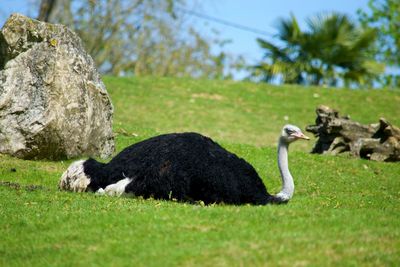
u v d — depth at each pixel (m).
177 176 21.05
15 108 29.72
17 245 17.53
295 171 32.75
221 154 21.80
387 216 19.88
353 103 62.09
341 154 38.66
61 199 21.59
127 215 19.08
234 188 21.22
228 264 15.10
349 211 20.52
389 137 38.44
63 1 66.94
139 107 55.22
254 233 17.06
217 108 57.78
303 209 20.17
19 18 30.67
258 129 52.41
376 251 15.86
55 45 30.62
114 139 34.91
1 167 27.55
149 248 16.41
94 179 22.41
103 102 32.34
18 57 30.45
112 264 15.72
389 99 64.25
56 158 30.19
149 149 21.83
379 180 32.84
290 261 15.16
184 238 16.89
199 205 20.56
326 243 16.28
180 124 51.59
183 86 63.72
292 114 57.97
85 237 17.61
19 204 21.41
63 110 30.05
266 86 66.75
